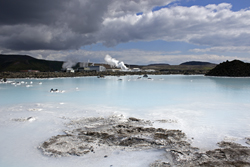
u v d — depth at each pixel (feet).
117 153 26.55
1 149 28.22
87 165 23.58
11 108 55.88
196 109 54.75
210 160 24.16
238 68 296.71
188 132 34.76
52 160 24.82
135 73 382.63
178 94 87.66
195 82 170.71
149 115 47.55
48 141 30.48
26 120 42.24
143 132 34.24
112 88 116.26
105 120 42.24
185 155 25.62
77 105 60.85
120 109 54.80
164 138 31.37
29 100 70.79
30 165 23.73
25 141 30.99
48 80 199.62
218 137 32.35
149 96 81.35
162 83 158.61
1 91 99.04
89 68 433.89
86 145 28.89
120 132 34.22
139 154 26.27
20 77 225.35
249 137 32.35
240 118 44.65
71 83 158.30
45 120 42.55
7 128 37.19
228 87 122.42
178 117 45.50
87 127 37.45
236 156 25.14
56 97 78.54
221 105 60.80
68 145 28.86
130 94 87.81
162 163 23.79
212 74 318.45
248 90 104.27
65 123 40.22
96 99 73.15
